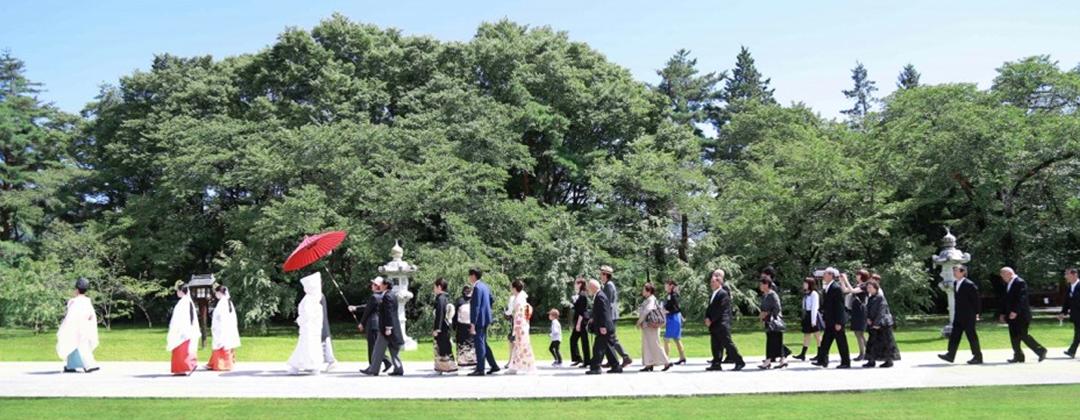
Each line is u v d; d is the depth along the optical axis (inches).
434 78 1599.4
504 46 1663.4
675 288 660.7
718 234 1429.6
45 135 1779.0
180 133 1515.7
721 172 1697.8
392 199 1300.4
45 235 1654.8
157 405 435.2
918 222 1642.5
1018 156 1370.6
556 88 1664.6
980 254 1455.5
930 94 1544.0
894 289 1248.2
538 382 526.6
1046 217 1450.5
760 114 1987.0
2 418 394.0
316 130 1376.7
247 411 411.8
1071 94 1478.8
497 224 1393.9
